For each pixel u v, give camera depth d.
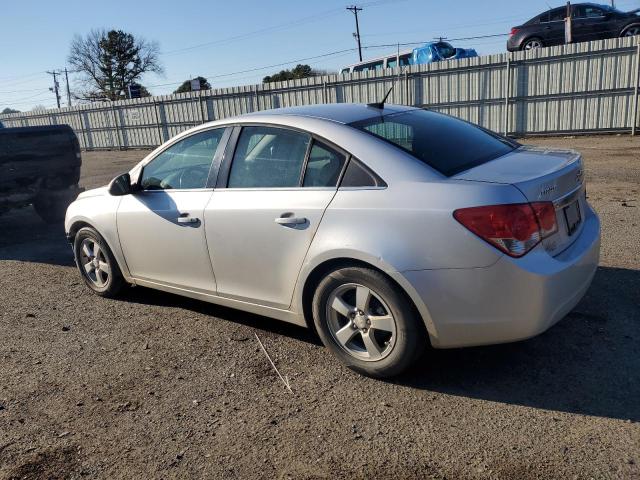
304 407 3.13
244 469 2.65
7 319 4.79
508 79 17.80
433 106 19.44
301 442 2.82
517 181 2.95
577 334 3.75
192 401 3.27
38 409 3.28
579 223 3.49
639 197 8.01
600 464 2.51
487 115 18.55
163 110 27.34
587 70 16.58
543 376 3.29
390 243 3.06
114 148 30.23
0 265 6.68
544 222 2.96
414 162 3.20
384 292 3.13
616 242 5.73
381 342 3.33
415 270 3.01
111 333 4.33
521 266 2.85
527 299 2.88
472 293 2.92
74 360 3.90
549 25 18.25
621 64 16.06
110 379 3.60
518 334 2.96
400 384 3.31
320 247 3.31
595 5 17.72
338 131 3.46
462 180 3.04
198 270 4.12
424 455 2.66
